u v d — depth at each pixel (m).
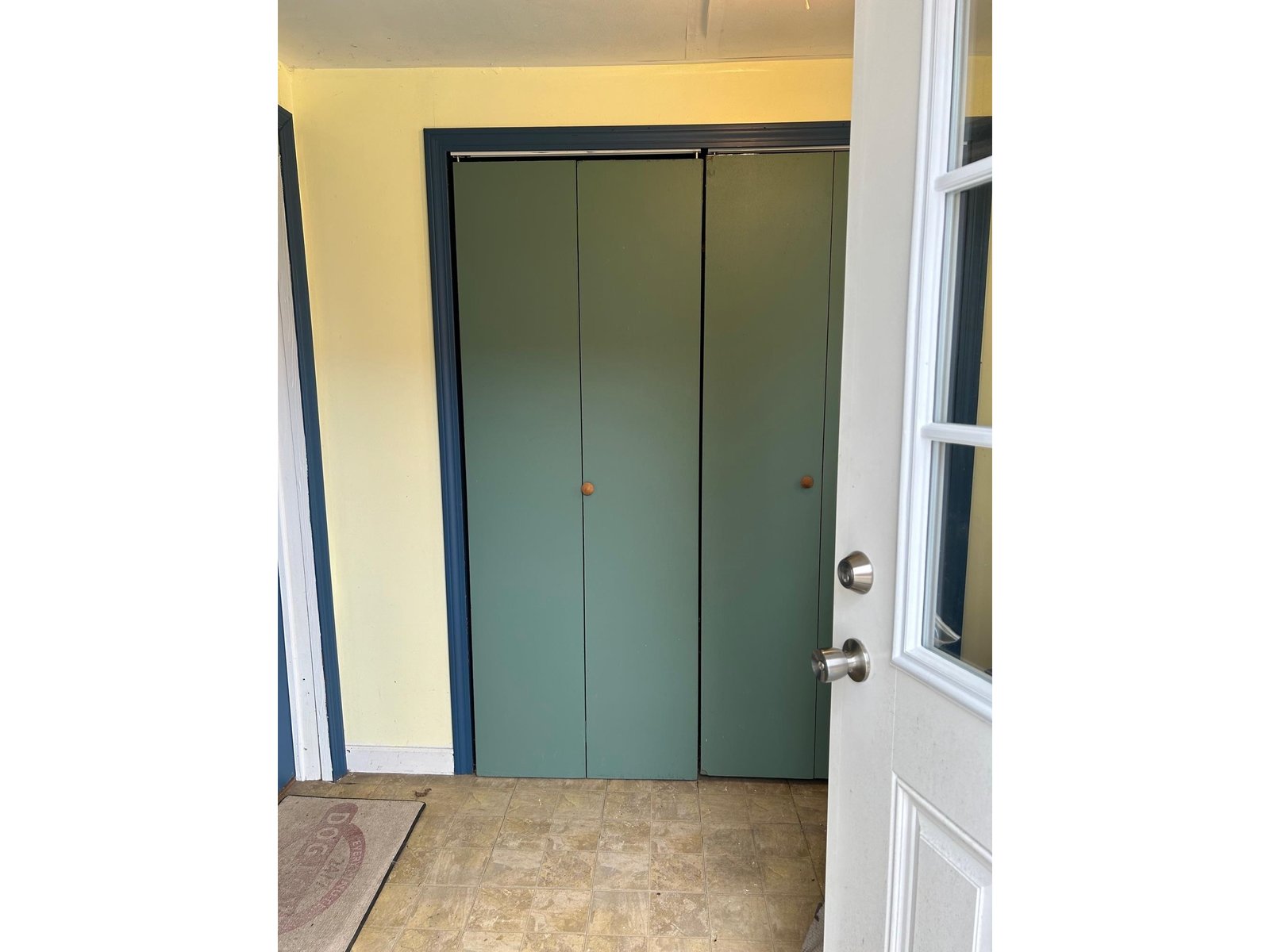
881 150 0.84
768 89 2.00
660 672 2.25
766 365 2.10
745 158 2.00
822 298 2.06
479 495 2.18
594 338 2.10
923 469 0.79
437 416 2.18
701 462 2.15
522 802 2.19
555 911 1.74
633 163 2.01
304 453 2.17
